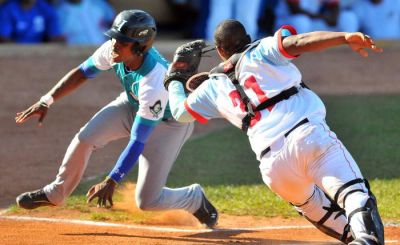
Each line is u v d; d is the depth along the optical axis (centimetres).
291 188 1412
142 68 1648
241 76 1392
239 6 4834
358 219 1305
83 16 4834
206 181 2353
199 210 1831
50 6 4841
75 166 1764
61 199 1781
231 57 1416
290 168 1375
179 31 5297
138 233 1775
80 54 4525
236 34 1425
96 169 2531
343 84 4044
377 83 4059
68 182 1773
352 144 2811
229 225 1880
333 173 1346
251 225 1880
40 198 1775
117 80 4122
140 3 5234
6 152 2786
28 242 1666
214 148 2817
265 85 1377
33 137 3030
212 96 1427
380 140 2866
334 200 1364
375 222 1305
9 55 4472
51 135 3066
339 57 4681
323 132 1364
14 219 1911
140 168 1781
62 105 3600
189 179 2383
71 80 1777
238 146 2850
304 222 1902
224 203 2080
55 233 1764
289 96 1377
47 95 1780
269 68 1369
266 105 1377
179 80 1513
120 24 1619
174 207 1808
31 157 2716
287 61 1363
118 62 1656
